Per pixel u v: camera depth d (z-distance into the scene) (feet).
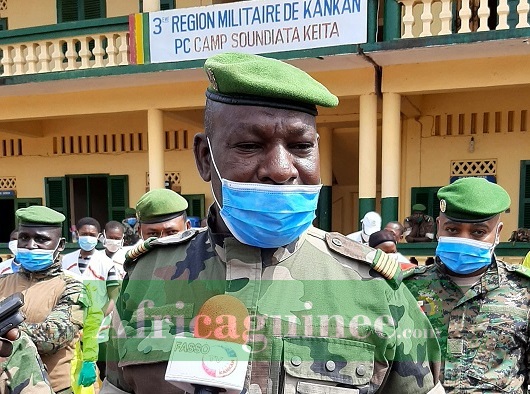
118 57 24.02
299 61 19.94
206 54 21.06
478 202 7.69
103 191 33.81
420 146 26.89
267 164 3.64
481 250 7.65
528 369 7.48
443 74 19.84
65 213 33.83
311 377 3.67
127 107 24.85
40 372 6.93
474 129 25.84
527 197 24.89
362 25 18.78
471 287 7.85
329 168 29.35
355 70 20.93
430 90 20.15
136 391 4.11
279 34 19.83
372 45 18.66
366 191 21.04
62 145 33.86
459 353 7.54
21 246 10.01
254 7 20.13
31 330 8.96
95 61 23.62
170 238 4.82
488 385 7.22
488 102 25.45
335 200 32.94
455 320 7.77
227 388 3.34
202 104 23.72
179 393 3.74
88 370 10.00
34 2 33.42
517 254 20.24
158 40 21.71
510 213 25.32
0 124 30.71
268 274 4.05
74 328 9.54
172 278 4.30
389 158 20.75
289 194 3.68
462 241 7.70
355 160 31.78
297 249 4.20
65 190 33.83
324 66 20.66
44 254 9.98
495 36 17.20
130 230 24.14
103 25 23.16
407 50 18.37
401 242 21.89
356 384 3.68
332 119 26.76
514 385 7.22
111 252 17.70
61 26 23.86
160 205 11.72
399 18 19.06
